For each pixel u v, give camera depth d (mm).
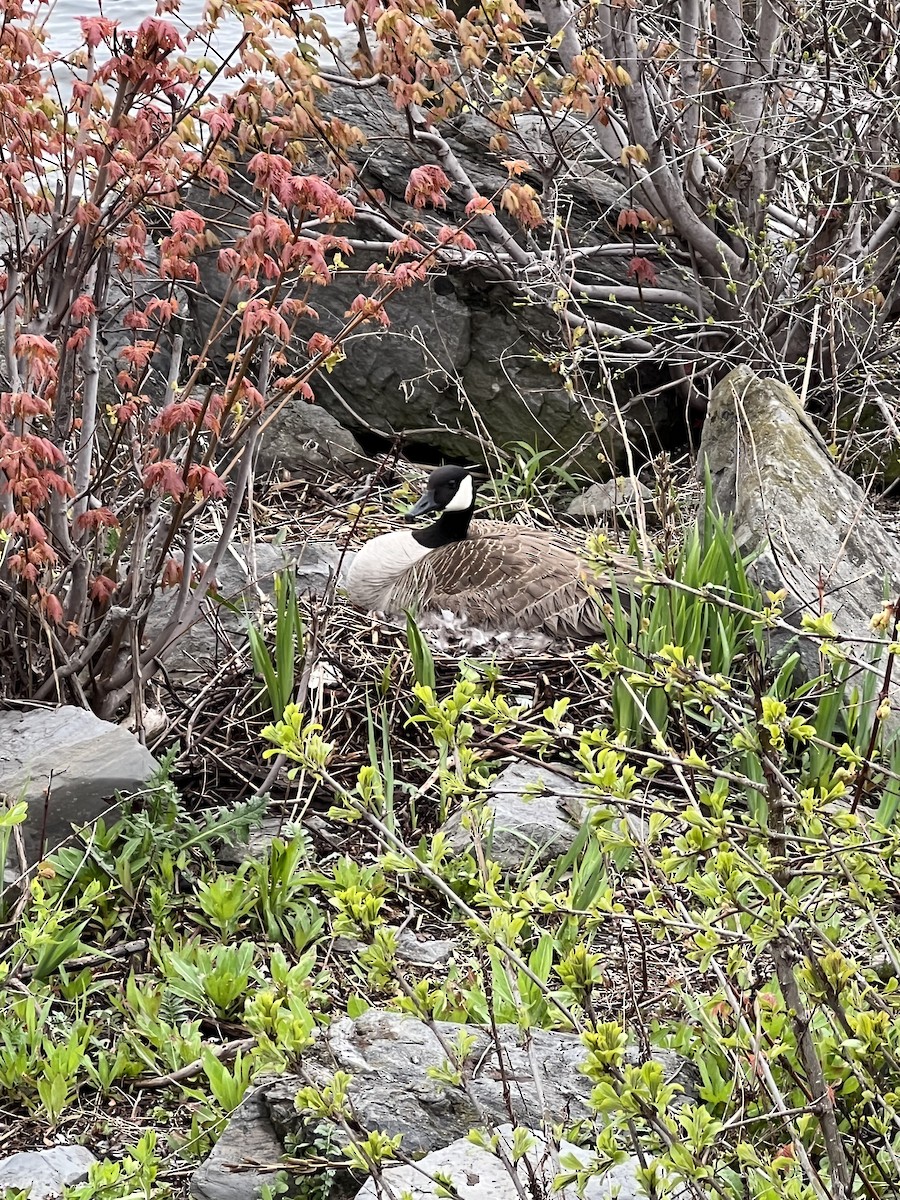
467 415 9125
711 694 3084
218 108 5004
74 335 5254
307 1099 2699
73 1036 4086
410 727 5781
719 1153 2977
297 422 8680
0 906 4523
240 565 6688
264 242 4891
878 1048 2809
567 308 8906
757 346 8461
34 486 4797
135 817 4891
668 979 3896
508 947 2812
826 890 3846
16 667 5484
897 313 9406
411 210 9094
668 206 8516
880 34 8922
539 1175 3148
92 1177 3332
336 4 7055
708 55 8758
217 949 4473
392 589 6789
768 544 6234
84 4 12609
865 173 8242
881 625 3154
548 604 6398
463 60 7762
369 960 2766
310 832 5227
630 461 7020
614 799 2852
